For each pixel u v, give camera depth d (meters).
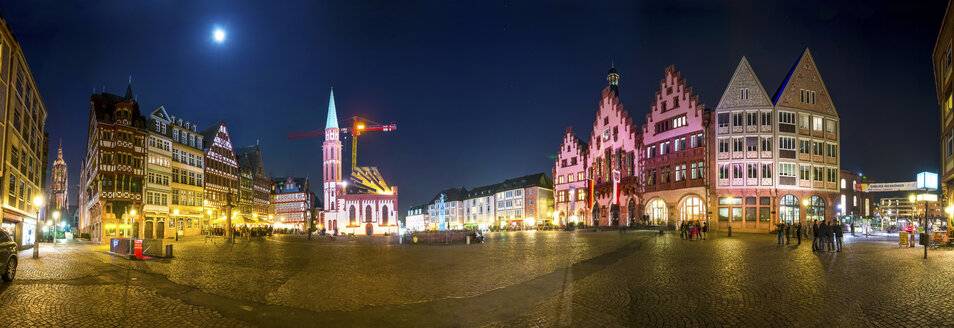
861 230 59.19
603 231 59.47
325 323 9.68
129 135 58.91
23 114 35.97
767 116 55.59
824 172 57.22
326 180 128.12
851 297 11.30
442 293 12.73
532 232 62.88
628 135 71.88
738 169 55.75
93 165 61.78
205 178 76.00
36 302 11.66
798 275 15.02
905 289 12.26
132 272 18.05
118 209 57.22
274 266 19.95
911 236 27.20
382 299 11.98
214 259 23.69
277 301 11.86
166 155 65.38
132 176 58.78
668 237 40.22
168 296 12.59
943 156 33.06
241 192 93.38
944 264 17.91
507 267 18.38
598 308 10.64
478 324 9.50
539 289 13.14
